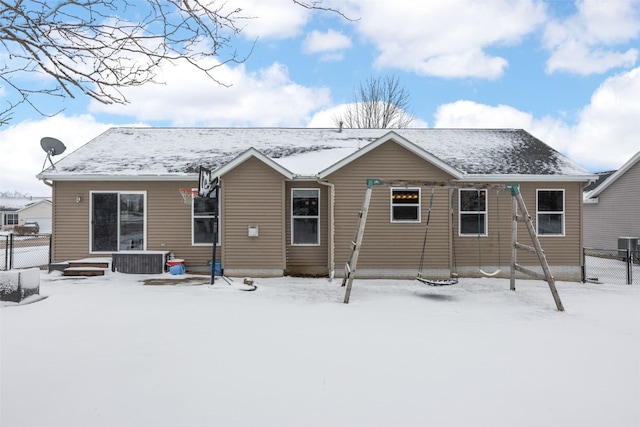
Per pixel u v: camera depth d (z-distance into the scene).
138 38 3.76
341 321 7.64
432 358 5.56
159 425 3.63
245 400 4.17
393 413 3.93
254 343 6.12
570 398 4.34
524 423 3.78
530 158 15.14
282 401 4.16
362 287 11.66
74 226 13.56
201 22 3.92
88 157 14.47
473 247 14.01
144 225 13.71
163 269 12.98
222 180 13.12
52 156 13.05
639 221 20.92
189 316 7.76
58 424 3.63
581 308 9.23
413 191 13.38
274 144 16.09
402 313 8.44
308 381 4.69
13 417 3.75
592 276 15.52
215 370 4.99
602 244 23.69
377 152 13.32
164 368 5.03
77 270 12.37
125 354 5.52
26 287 8.70
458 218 13.98
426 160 13.30
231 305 8.86
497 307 9.23
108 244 13.65
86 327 6.83
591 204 24.69
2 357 5.35
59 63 3.70
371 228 13.30
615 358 5.65
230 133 17.20
